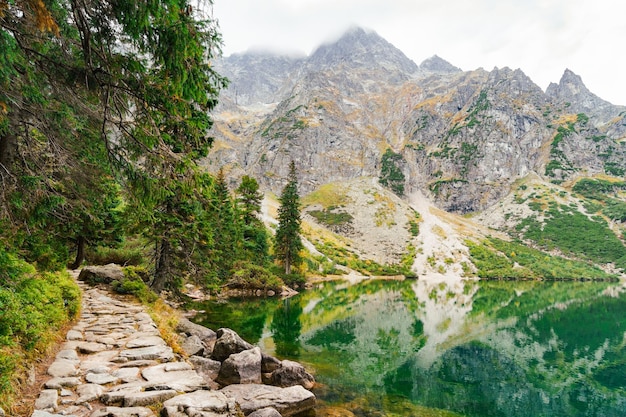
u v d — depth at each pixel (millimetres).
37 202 8188
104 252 32750
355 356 20656
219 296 40812
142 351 9492
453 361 22125
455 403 14875
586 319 41750
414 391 15609
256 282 49312
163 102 6289
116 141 6609
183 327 16062
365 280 108625
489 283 118000
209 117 13562
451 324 36094
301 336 24797
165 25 5555
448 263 153875
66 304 12188
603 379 19906
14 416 5465
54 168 8422
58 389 6730
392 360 20781
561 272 145250
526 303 59688
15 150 7379
